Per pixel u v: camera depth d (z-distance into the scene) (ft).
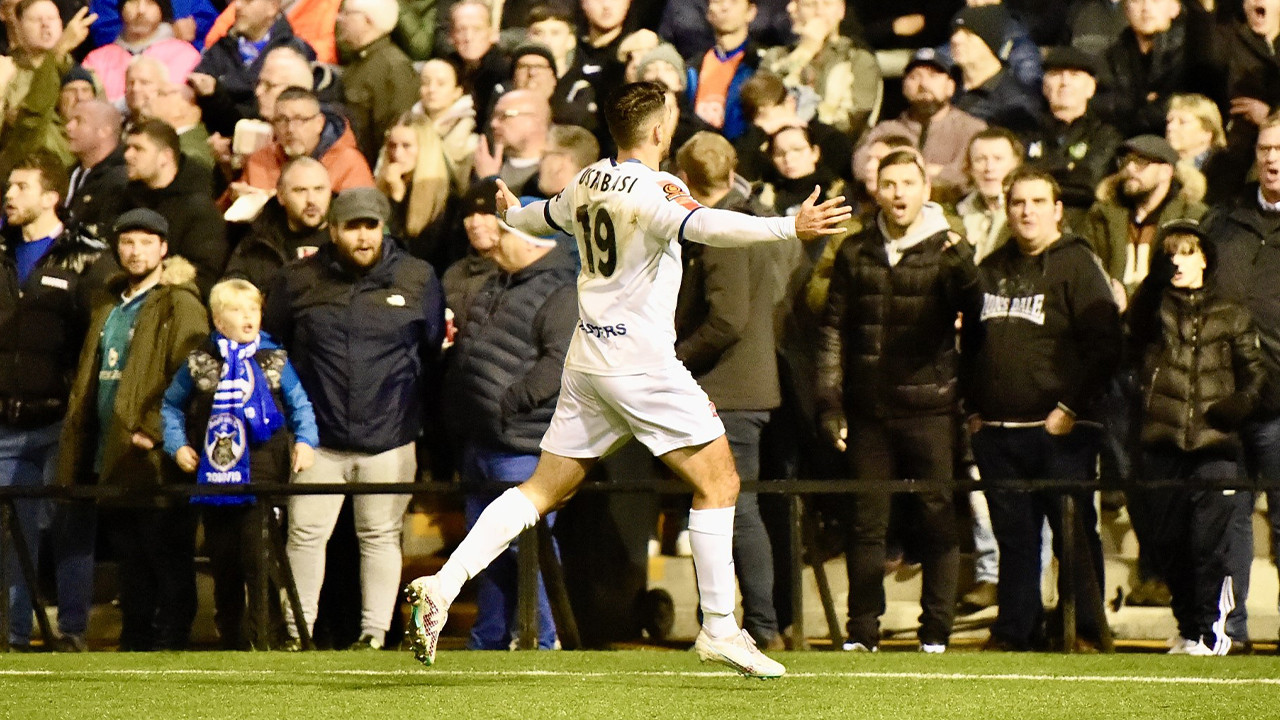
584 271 53.93
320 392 76.18
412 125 89.86
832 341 75.25
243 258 83.66
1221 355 73.41
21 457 81.30
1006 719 48.32
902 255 73.31
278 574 73.82
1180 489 71.10
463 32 98.37
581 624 80.33
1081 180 85.10
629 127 53.16
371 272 76.38
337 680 58.59
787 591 79.10
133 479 77.41
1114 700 52.54
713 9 98.94
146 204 87.35
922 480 72.90
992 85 94.48
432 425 82.69
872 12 117.60
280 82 93.50
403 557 88.74
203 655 68.33
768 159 89.66
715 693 54.13
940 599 72.90
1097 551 74.18
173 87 93.81
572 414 54.13
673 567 85.66
